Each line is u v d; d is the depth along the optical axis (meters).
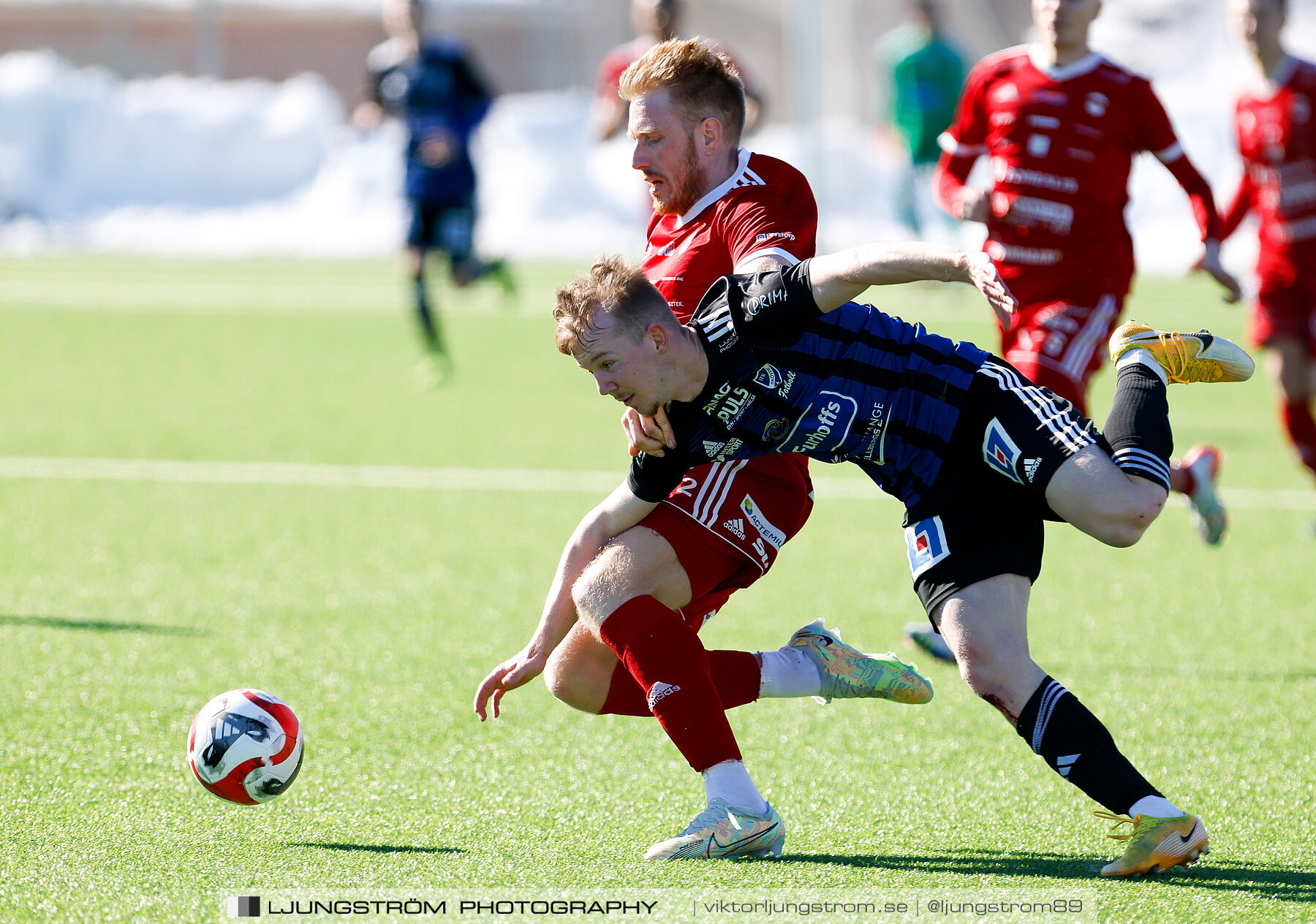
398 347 48.22
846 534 24.00
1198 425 35.22
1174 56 97.06
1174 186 79.62
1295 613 19.17
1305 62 24.11
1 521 23.84
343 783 12.83
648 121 12.47
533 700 15.45
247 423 33.78
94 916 9.75
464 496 26.38
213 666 16.36
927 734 14.40
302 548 22.39
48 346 46.12
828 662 12.85
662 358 10.63
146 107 92.00
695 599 12.24
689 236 12.67
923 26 57.97
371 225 89.56
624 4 109.50
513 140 87.56
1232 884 10.45
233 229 90.06
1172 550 23.02
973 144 20.48
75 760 13.20
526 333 53.31
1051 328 19.41
